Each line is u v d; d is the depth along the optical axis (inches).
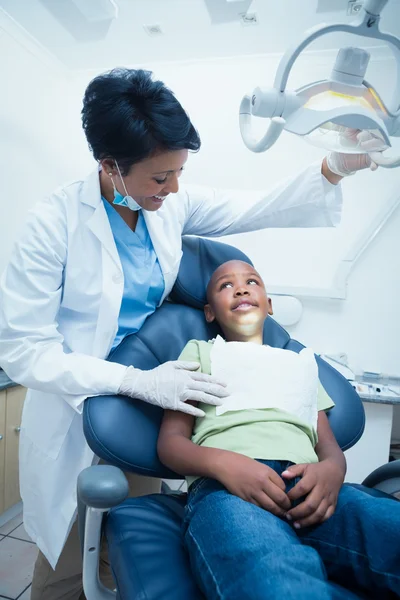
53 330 36.3
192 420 33.9
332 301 79.7
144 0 67.7
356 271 78.4
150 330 40.3
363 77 28.1
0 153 74.5
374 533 23.5
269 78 82.6
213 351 36.9
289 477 27.3
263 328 44.0
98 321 38.3
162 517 30.7
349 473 65.2
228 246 48.2
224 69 84.7
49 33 78.1
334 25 26.2
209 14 70.4
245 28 73.6
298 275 81.9
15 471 68.4
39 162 84.4
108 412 31.3
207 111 86.3
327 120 26.9
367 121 27.1
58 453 37.6
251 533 21.6
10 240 77.7
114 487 23.2
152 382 32.4
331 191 45.4
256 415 32.1
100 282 38.2
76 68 90.2
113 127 29.9
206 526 23.7
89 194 38.7
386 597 23.2
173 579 23.6
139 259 41.3
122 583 23.5
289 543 20.9
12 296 34.9
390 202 74.7
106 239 38.4
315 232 80.7
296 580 18.1
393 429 82.7
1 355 35.3
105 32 77.0
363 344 78.7
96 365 33.5
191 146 32.1
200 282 44.9
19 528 66.5
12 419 67.2
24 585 53.6
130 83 30.2
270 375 34.5
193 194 47.4
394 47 28.0
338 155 41.1
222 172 85.9
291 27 72.6
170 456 29.6
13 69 76.7
